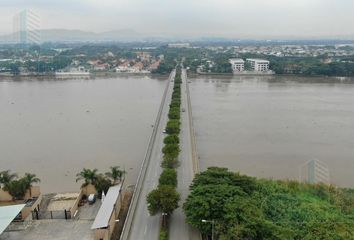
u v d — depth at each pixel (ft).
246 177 343.46
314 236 269.03
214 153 481.87
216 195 281.13
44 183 397.39
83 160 460.55
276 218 308.19
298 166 439.22
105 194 353.10
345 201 345.10
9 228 295.28
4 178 350.84
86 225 300.20
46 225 301.02
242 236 241.14
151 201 288.10
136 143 526.57
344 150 494.59
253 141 533.96
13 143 530.27
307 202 337.52
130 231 280.10
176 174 364.17
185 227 285.23
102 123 641.81
